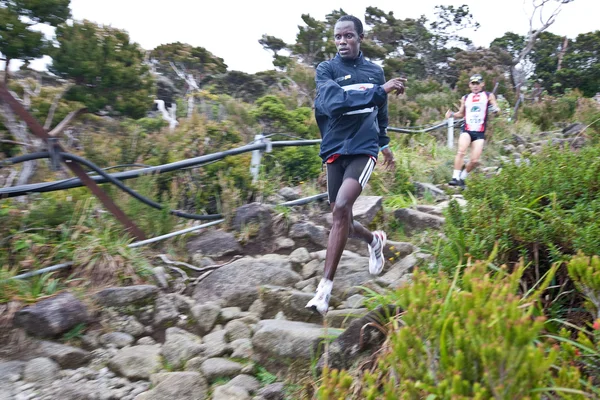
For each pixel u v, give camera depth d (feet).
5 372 10.84
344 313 12.76
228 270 14.97
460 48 113.91
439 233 15.89
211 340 12.37
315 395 10.34
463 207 14.06
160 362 11.80
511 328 7.19
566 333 9.50
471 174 15.67
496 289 7.92
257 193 19.63
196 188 18.85
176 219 17.38
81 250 14.24
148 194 16.87
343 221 12.47
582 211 12.20
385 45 110.22
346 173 12.95
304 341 11.40
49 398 10.56
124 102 29.12
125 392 10.97
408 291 8.57
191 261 16.22
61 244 14.33
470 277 8.99
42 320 11.89
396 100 45.09
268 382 11.24
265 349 11.68
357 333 11.03
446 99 53.42
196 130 21.33
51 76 30.66
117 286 13.92
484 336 7.37
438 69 110.83
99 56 28.27
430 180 28.94
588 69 101.19
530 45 80.02
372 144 13.05
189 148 20.57
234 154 18.99
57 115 24.27
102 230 15.44
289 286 14.99
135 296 13.34
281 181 22.98
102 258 14.26
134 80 29.68
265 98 30.40
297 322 12.87
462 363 7.39
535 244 12.10
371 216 18.90
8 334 11.80
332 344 11.19
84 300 13.05
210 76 72.02
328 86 12.75
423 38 111.24
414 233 18.47
